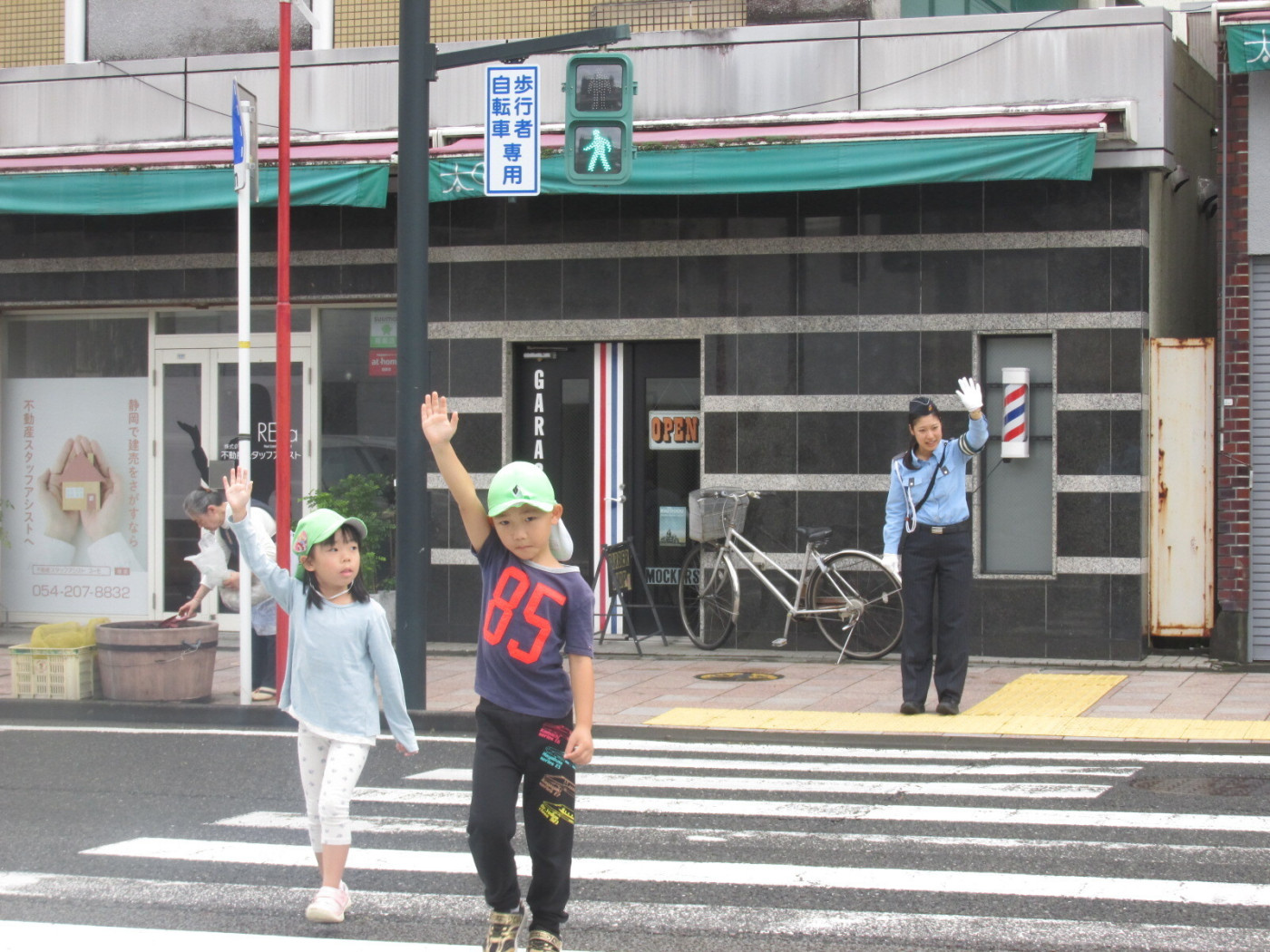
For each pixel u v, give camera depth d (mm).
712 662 13531
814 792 8305
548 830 4988
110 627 11547
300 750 6117
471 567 14789
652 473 14781
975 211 13523
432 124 14867
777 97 13914
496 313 14688
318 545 5922
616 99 11062
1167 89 13211
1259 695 11242
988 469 13672
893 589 13508
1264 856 6684
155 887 6324
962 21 13516
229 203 14203
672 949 5371
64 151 15289
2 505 16641
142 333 16250
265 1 15664
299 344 15609
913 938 5473
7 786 8617
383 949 5387
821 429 13922
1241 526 12719
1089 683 11922
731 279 14133
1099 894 6066
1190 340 13336
